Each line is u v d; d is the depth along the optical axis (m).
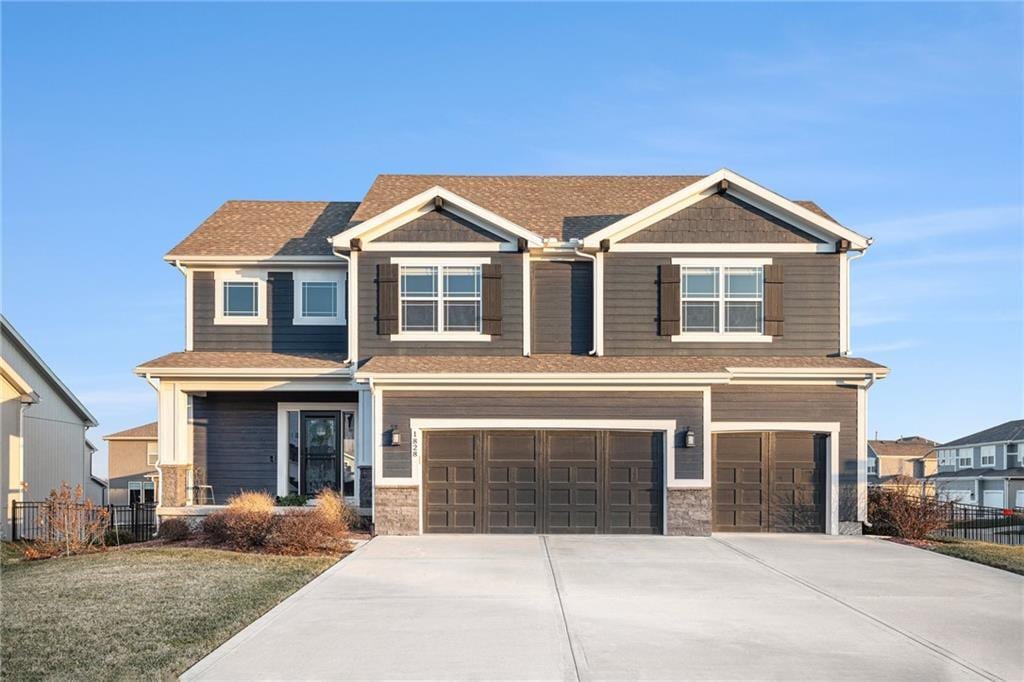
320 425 22.17
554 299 21.12
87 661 9.38
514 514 19.23
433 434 19.31
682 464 19.16
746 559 16.03
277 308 21.98
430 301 20.66
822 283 20.73
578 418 19.23
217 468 21.94
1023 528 25.80
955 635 10.69
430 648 9.97
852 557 16.38
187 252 21.81
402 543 17.77
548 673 9.08
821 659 9.62
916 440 75.19
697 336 20.62
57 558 16.80
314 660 9.52
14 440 22.69
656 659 9.57
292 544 16.42
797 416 20.00
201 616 11.28
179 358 21.05
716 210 20.78
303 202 25.58
